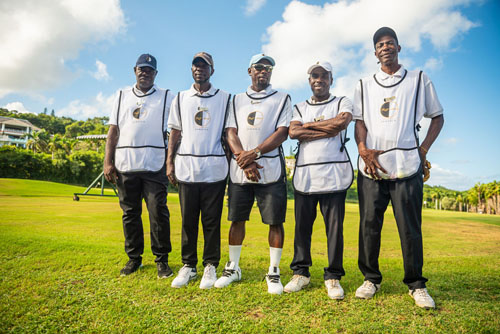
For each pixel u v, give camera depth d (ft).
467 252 21.44
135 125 12.50
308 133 10.89
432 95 10.32
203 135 11.70
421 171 10.00
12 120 338.75
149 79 12.94
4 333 7.29
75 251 14.78
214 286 10.78
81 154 201.77
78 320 8.03
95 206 49.03
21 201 58.70
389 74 10.69
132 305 8.98
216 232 11.66
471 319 8.14
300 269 10.75
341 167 10.71
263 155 11.30
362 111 10.89
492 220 63.16
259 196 11.34
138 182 12.44
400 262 15.23
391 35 10.48
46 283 10.50
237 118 11.91
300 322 8.05
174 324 7.87
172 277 11.68
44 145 232.53
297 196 11.11
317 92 11.30
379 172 10.07
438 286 10.78
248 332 7.52
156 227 12.06
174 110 12.25
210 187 11.49
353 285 11.02
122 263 13.04
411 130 10.12
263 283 11.19
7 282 10.52
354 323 8.00
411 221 9.80
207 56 11.85
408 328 7.73
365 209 10.34
